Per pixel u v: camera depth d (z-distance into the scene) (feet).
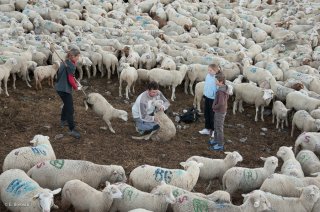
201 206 26.22
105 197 26.35
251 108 48.73
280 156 34.78
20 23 62.59
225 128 43.83
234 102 46.88
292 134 42.88
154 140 39.52
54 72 48.29
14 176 27.02
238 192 32.42
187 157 37.37
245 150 39.78
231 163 32.60
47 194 24.73
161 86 51.52
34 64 48.42
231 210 26.17
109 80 52.60
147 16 72.79
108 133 40.16
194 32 65.51
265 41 65.31
